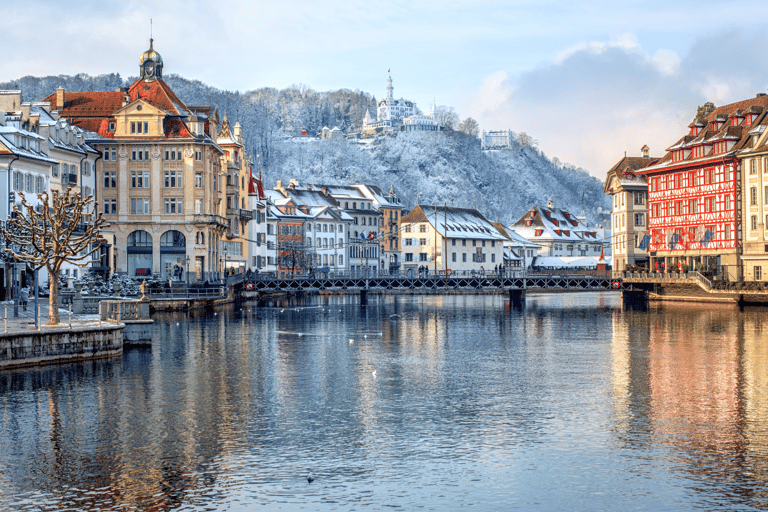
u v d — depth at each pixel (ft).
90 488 91.04
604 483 92.58
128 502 86.99
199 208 387.34
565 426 117.39
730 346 209.56
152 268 383.45
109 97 405.39
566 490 90.43
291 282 394.52
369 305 411.75
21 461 100.32
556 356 191.72
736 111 391.24
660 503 86.58
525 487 91.30
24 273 286.05
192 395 139.13
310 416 123.54
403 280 393.91
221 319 298.56
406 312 352.28
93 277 321.11
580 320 300.40
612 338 232.12
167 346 207.10
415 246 632.38
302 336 237.25
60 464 99.19
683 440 109.60
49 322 176.14
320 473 96.02
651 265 440.45
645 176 475.31
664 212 430.20
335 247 619.67
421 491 90.17
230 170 447.42
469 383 152.97
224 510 84.89
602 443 108.37
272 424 118.42
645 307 371.76
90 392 139.95
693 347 207.82
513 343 220.43
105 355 176.96
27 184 296.10
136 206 383.86
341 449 105.50
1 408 127.34
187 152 382.01
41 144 317.83
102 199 383.04
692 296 391.45
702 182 401.29
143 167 382.63
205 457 102.01
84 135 382.01
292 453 103.71
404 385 150.71
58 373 155.33
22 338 156.25
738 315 310.04
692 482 92.84
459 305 413.80
